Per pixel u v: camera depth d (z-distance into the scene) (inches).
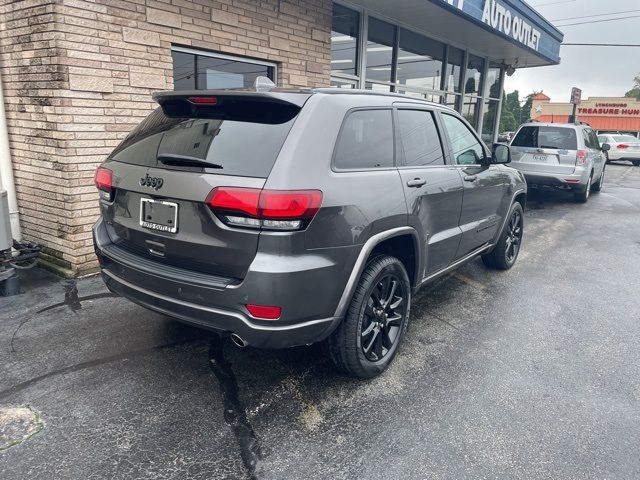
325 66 294.0
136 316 157.0
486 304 181.2
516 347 146.3
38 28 173.2
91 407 110.2
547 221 349.7
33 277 190.1
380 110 126.3
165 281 105.2
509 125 2037.4
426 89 437.7
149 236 109.2
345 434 103.7
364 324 120.1
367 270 116.8
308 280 97.9
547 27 512.4
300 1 267.7
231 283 98.1
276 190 92.9
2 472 90.0
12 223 206.1
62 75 172.2
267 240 94.0
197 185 97.7
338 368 121.5
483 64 541.3
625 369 134.2
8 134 199.3
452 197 151.4
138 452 96.3
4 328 146.9
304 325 101.2
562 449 100.6
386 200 116.6
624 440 103.9
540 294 193.6
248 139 101.2
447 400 117.2
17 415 106.6
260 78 116.3
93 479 89.0
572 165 401.1
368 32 350.9
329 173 102.9
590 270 228.5
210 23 222.1
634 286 205.9
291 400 115.4
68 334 143.9
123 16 187.5
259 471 92.3
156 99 118.3
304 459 95.9
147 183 106.6
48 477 89.2
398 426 106.8
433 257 146.2
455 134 166.4
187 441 100.0
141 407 110.7
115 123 191.2
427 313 171.5
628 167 911.7
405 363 134.8
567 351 144.3
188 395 116.0
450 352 141.9
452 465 95.2
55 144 181.3
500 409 114.0
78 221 186.1
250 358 134.3
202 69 229.5
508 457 97.7
